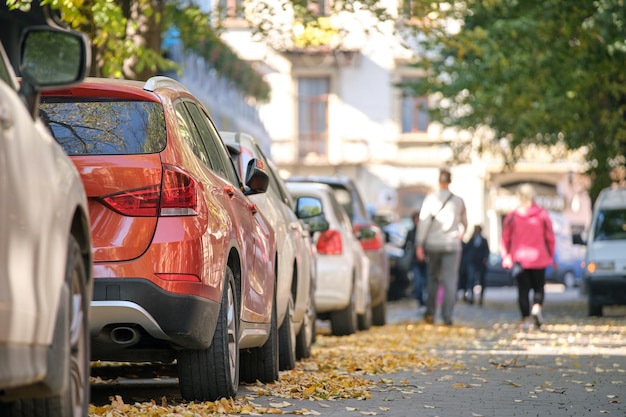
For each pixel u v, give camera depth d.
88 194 10.20
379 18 25.39
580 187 76.00
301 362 16.72
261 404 11.70
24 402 6.87
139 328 10.35
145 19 22.83
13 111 6.23
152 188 10.30
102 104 10.66
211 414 10.57
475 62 35.72
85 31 20.50
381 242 28.34
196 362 10.96
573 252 64.62
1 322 5.77
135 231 10.21
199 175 10.83
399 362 17.03
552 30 32.03
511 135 42.81
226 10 26.12
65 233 6.74
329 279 22.66
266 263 12.96
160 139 10.55
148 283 10.15
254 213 12.91
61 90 10.62
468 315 35.25
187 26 25.27
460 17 28.52
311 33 25.83
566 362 17.62
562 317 33.12
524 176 76.00
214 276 10.66
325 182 27.34
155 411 10.42
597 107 37.69
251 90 59.72
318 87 76.38
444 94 40.88
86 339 7.46
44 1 19.48
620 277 33.19
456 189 76.00
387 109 76.06
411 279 46.56
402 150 76.25
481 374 15.64
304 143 76.38
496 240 75.94
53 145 6.90
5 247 5.86
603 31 30.23
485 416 11.20
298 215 17.64
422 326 27.69
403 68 76.19
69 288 6.93
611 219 34.81
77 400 7.36
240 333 11.81
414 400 12.48
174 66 21.72
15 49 30.34
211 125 12.59
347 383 13.51
